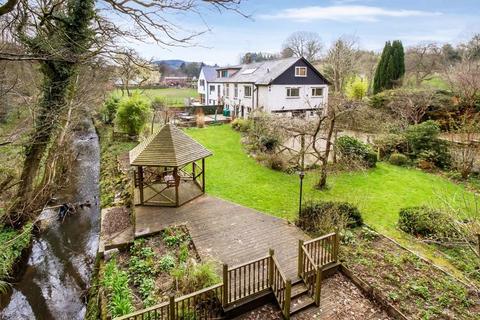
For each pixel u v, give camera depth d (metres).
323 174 14.22
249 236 9.63
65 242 11.55
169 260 8.12
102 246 9.08
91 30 8.76
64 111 12.43
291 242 9.35
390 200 13.16
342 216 10.10
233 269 6.70
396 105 23.88
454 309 6.90
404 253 9.02
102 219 10.94
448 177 16.11
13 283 9.40
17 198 11.15
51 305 8.66
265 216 11.02
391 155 18.72
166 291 7.09
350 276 8.09
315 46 55.50
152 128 24.50
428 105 22.67
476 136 19.14
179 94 55.00
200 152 12.24
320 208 10.45
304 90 30.53
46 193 12.79
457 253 9.10
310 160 17.67
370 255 8.89
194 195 12.56
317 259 8.03
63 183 15.37
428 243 9.73
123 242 9.12
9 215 10.81
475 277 7.98
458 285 7.66
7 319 8.29
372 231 10.18
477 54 33.66
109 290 7.22
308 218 10.39
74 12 10.16
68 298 8.89
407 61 38.59
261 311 7.00
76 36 9.47
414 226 10.27
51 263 10.41
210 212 11.22
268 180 15.30
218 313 6.64
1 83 8.32
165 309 6.53
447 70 27.94
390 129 20.67
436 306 6.98
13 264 9.77
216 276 7.32
